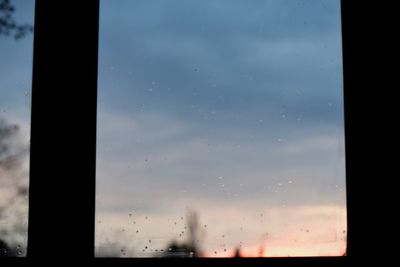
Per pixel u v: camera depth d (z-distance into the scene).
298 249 1.52
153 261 1.42
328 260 1.42
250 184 1.59
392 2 1.46
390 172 1.43
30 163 1.43
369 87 1.45
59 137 1.43
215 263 1.42
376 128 1.44
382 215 1.42
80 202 1.42
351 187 1.44
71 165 1.43
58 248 1.41
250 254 1.51
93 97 1.45
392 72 1.45
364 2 1.47
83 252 1.41
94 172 1.44
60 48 1.45
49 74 1.45
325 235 1.53
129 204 1.57
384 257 1.41
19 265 1.40
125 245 1.49
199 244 1.52
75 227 1.42
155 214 1.57
